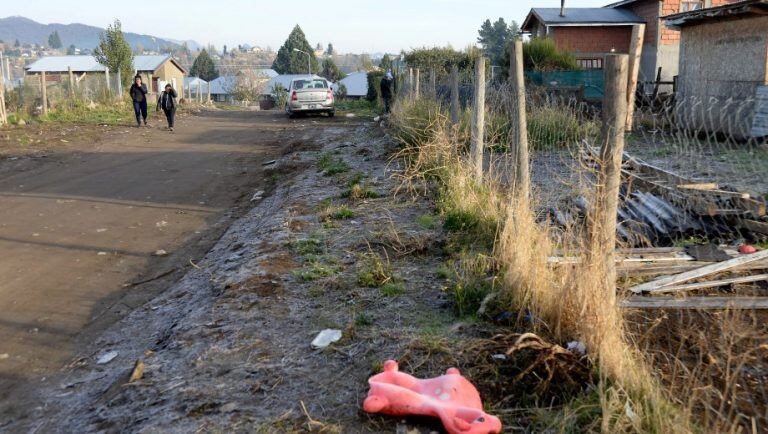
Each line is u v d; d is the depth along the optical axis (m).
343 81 73.56
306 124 22.47
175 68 60.00
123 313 5.72
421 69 26.52
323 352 4.15
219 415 3.50
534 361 3.71
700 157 9.01
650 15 23.92
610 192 3.93
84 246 7.67
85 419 3.85
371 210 7.67
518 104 5.90
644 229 6.00
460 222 6.50
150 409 3.70
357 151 12.73
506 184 7.19
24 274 6.69
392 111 14.77
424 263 5.74
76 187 11.02
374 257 5.86
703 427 3.12
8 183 11.31
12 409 4.17
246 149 15.92
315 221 7.40
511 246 5.13
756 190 7.09
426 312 4.66
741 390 3.52
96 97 27.31
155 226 8.63
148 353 4.56
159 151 15.48
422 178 8.78
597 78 17.77
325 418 3.44
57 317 5.64
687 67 15.16
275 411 3.52
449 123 10.25
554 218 6.25
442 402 3.30
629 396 3.30
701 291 4.87
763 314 4.46
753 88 12.64
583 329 3.78
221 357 4.20
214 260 6.84
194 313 5.09
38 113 22.55
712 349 3.93
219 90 82.75
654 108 13.80
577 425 3.22
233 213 9.41
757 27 12.71
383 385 3.45
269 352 4.21
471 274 5.13
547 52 20.08
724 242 5.91
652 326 4.08
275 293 5.18
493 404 3.47
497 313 4.48
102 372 4.54
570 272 4.10
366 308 4.81
